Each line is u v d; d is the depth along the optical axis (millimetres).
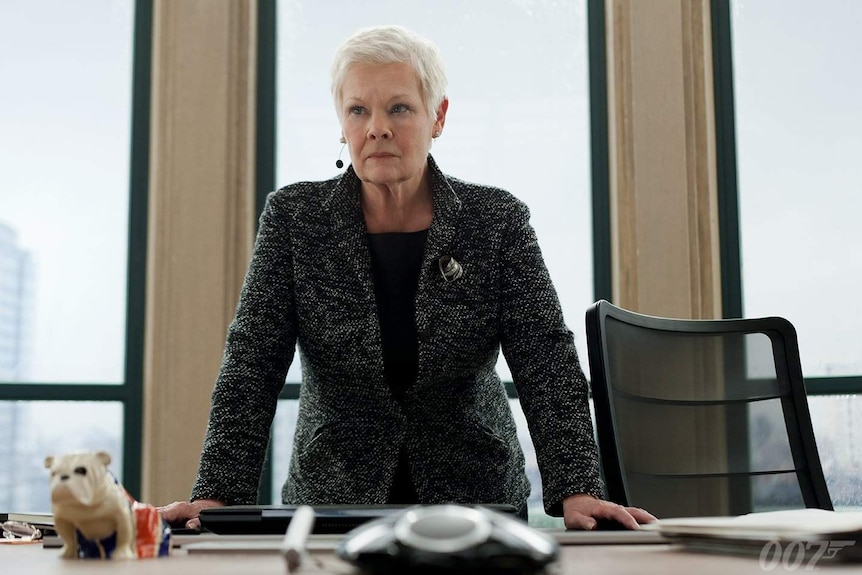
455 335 1795
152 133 3916
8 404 3826
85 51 4004
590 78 4020
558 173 4008
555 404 1699
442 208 1830
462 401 1848
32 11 4004
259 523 1127
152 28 3990
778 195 3996
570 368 1735
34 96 3980
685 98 3879
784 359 2096
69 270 3928
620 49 3918
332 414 1853
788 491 2023
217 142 3777
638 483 1877
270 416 1762
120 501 850
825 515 894
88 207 3953
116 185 3967
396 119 1764
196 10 3834
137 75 3977
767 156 4012
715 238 3893
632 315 1968
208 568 759
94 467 838
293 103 4016
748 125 4023
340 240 1825
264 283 1812
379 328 1808
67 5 4012
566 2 4070
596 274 3928
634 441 1895
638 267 3771
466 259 1816
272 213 1861
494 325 1825
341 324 1794
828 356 3930
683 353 2035
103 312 3916
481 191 1881
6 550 1044
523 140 4016
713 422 2016
